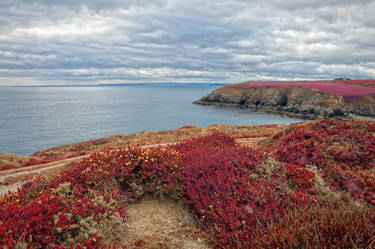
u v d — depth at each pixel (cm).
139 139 2714
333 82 13538
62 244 329
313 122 1265
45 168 1476
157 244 391
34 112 11800
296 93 10806
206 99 15238
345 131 979
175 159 693
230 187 505
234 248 341
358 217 315
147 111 11750
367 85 11762
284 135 1387
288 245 293
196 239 402
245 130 3038
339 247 268
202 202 477
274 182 526
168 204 550
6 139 5628
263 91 12638
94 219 404
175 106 14412
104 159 678
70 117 9725
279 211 407
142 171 620
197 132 3044
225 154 712
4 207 421
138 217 497
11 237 313
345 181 607
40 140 5559
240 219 400
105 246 357
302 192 512
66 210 406
